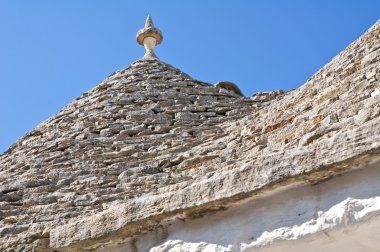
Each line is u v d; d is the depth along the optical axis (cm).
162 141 1116
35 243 823
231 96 1386
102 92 1387
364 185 673
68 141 1148
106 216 784
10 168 1109
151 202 763
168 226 764
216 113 1279
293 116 930
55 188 977
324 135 777
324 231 671
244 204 728
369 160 671
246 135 970
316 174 691
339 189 686
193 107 1285
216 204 730
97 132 1198
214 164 934
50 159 1098
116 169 1005
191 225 752
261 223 712
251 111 1268
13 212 921
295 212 699
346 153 675
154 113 1258
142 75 1476
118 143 1114
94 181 966
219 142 1014
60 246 798
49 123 1300
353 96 834
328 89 916
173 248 745
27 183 995
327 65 1063
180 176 932
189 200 741
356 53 1008
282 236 690
